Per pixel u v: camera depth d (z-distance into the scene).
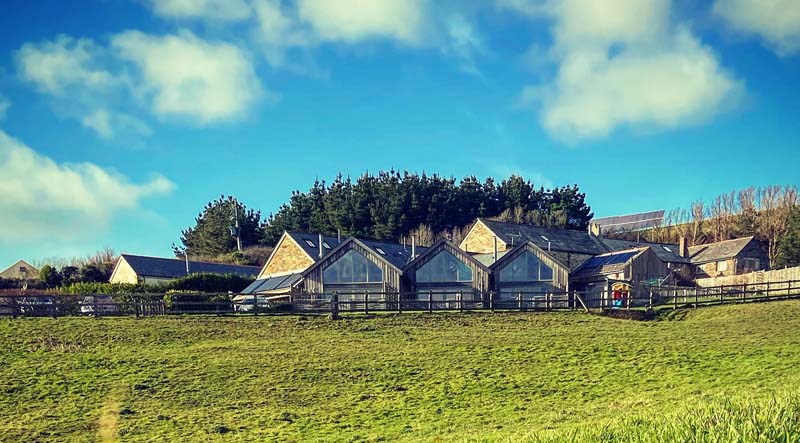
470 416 24.12
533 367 30.94
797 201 88.12
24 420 24.36
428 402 26.17
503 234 63.22
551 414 23.56
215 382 28.89
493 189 103.62
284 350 34.06
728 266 69.31
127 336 36.19
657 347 33.97
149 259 71.19
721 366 29.48
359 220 93.00
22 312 40.06
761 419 10.59
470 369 30.69
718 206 96.81
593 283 56.59
